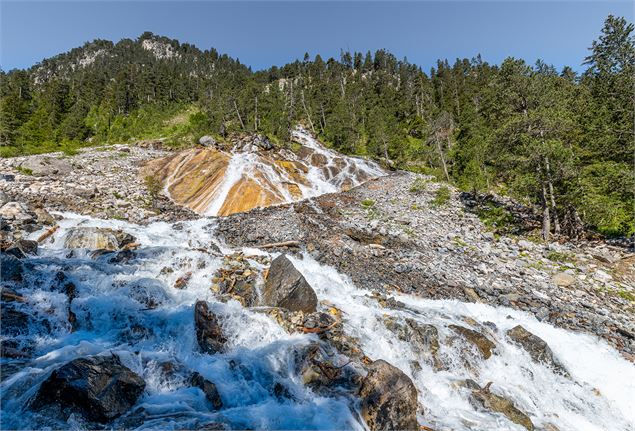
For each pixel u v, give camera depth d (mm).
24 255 11836
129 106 85250
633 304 14477
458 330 10703
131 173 31328
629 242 21047
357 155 62094
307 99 85250
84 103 80438
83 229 15125
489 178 35969
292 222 22859
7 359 7129
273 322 10062
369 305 12406
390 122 71000
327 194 36125
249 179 33594
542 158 22406
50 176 25766
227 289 12094
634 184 20203
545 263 18547
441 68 109438
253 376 7902
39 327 8344
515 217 27969
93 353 7750
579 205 22203
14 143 48031
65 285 10281
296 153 53031
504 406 8305
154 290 11039
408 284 15180
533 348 10625
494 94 27953
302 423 6641
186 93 95625
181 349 8617
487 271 17312
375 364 7941
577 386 9758
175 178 31859
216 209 27547
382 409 7023
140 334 8906
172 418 6223
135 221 20797
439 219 27172
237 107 65938
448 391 8734
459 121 66375
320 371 8086
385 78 114562
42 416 5723
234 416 6570
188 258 13992
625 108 24484
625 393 9672
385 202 32469
